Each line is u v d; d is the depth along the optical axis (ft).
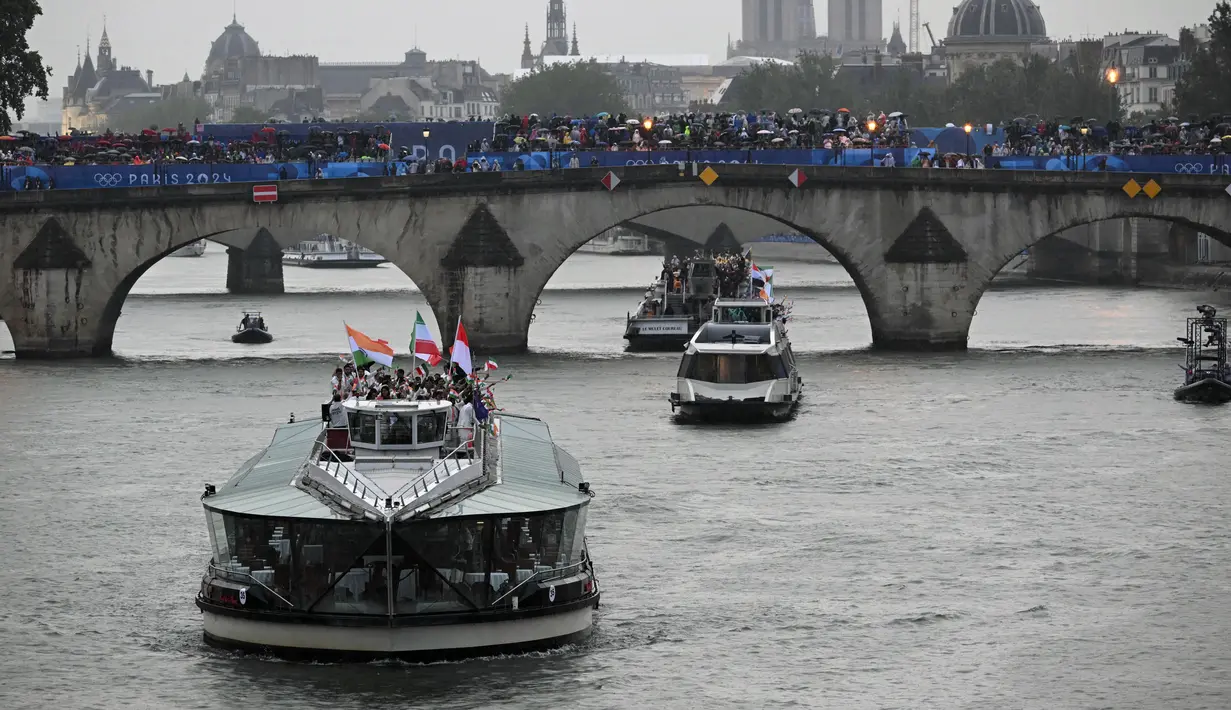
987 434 305.73
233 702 169.48
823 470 274.77
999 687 177.37
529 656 180.65
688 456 286.25
